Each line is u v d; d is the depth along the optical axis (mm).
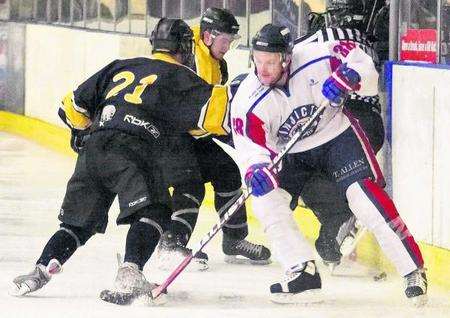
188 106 9695
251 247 11750
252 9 16422
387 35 12047
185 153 11047
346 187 9836
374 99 11258
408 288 9586
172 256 11141
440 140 10680
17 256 12031
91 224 9750
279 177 10062
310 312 9406
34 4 25859
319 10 14453
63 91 23141
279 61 9266
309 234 13258
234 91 10297
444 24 11438
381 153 11844
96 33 21625
